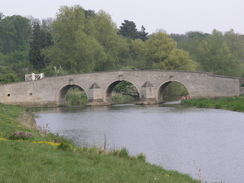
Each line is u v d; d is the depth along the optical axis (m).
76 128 43.91
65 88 86.62
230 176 22.20
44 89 85.62
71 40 97.94
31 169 14.91
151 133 38.28
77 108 77.19
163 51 96.38
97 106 80.56
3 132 25.77
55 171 15.12
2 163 15.20
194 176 22.09
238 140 32.78
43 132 31.20
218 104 62.25
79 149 20.66
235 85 68.94
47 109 77.38
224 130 38.28
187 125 43.00
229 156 27.00
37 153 17.70
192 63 95.69
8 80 93.75
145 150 29.56
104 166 17.33
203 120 46.62
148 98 78.94
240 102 60.81
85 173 15.41
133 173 17.09
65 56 97.25
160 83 78.56
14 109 56.41
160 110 63.22
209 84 73.12
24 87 85.50
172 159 26.44
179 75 76.56
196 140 33.47
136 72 80.38
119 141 33.91
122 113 60.69
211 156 27.12
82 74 83.88
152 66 97.00
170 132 38.53
